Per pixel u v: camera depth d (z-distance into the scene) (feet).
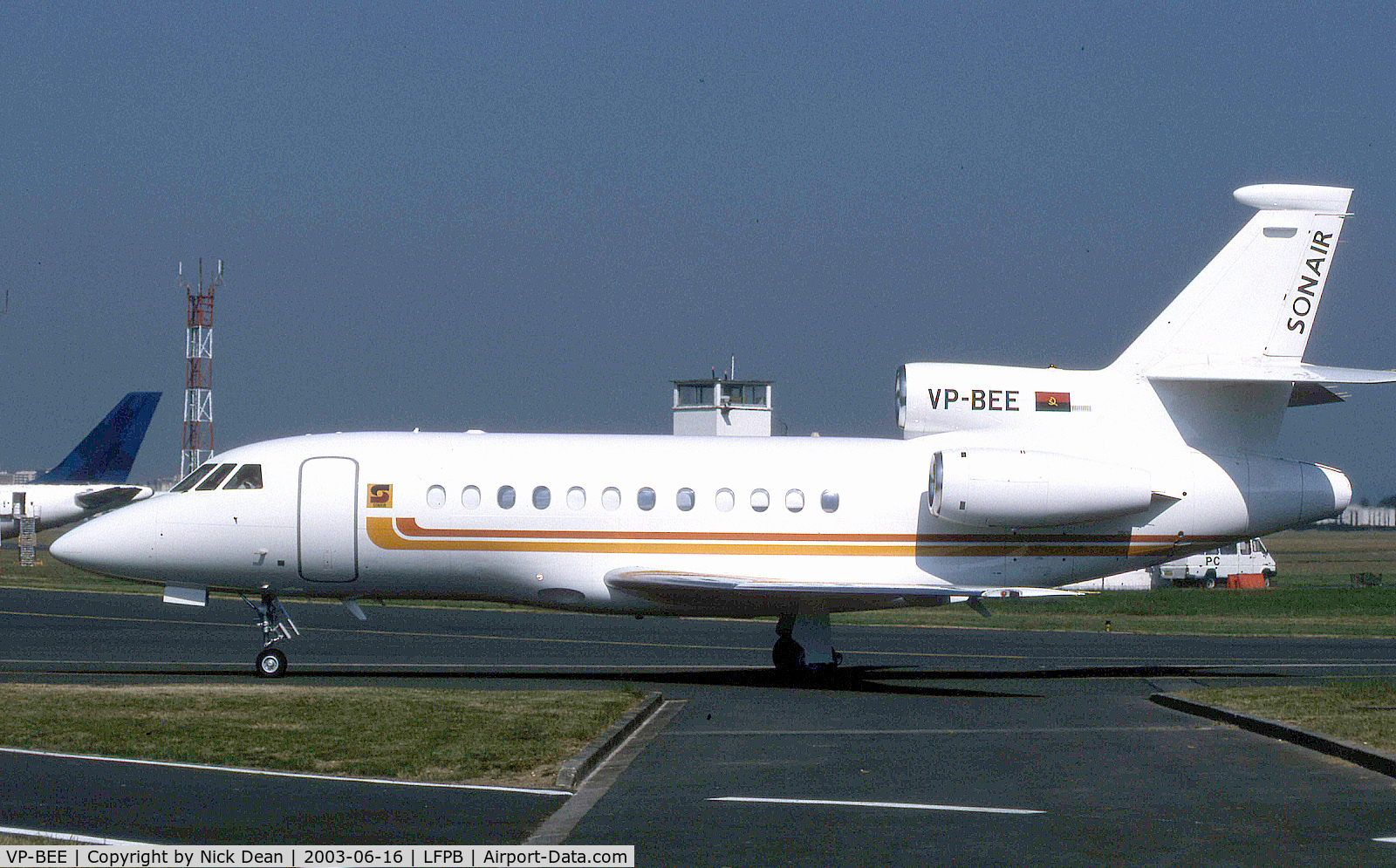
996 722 231.09
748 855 132.26
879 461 312.71
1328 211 324.39
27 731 194.70
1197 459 320.50
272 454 301.02
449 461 301.02
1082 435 318.24
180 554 295.28
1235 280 323.78
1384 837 139.95
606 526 300.40
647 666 332.80
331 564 298.15
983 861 130.11
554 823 145.69
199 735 193.36
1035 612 581.12
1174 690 276.00
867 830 142.72
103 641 375.04
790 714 241.55
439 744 188.14
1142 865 128.57
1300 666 348.79
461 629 445.78
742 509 304.91
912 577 309.63
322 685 271.90
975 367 320.29
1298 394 331.36
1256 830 143.43
